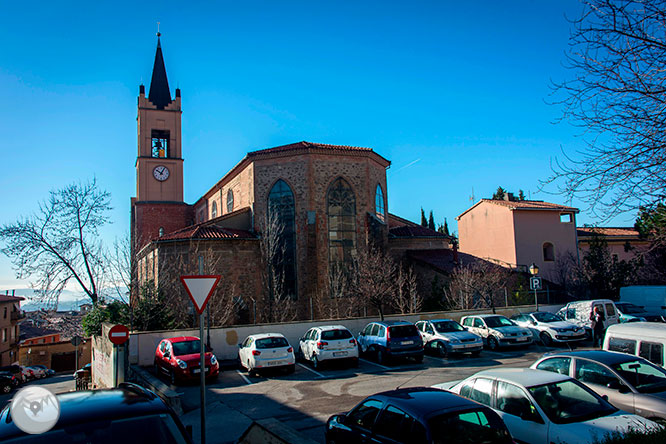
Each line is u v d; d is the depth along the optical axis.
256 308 34.09
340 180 36.81
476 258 38.75
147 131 50.75
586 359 9.69
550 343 23.08
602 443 6.19
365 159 37.66
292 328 23.72
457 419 6.18
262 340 18.42
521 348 22.86
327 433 8.29
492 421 6.33
